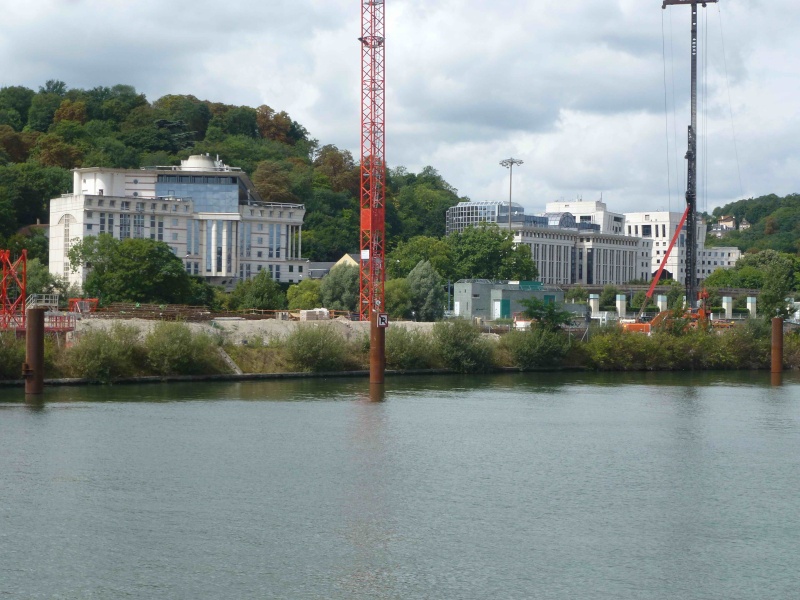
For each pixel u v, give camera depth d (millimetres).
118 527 86750
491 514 92625
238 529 86938
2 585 73812
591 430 134750
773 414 151625
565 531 87938
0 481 100125
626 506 96000
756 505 97000
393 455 116062
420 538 85438
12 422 128875
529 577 76812
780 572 78688
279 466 109312
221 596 72500
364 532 86750
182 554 80562
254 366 184250
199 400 152000
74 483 100062
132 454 113062
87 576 75750
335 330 197500
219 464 109625
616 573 78062
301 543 83625
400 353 196875
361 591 73688
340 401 155875
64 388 159625
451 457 115688
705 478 107562
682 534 87562
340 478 104750
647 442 126938
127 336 170500
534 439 127500
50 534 84562
